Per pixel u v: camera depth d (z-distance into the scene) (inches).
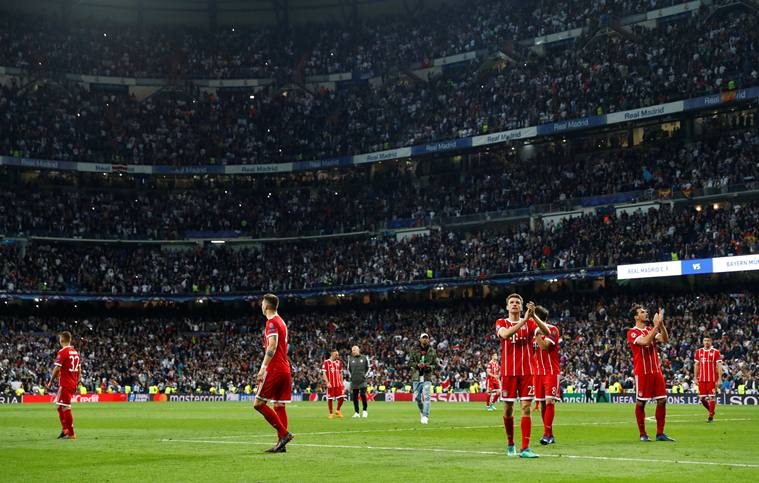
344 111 3447.3
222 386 2682.1
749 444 728.3
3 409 1782.7
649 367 766.5
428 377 1106.7
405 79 3518.7
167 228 3238.2
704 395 1145.4
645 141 2869.1
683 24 2935.5
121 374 2751.0
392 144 3203.7
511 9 3398.1
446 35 3479.3
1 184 3206.2
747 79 2541.8
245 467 548.1
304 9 3814.0
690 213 2503.7
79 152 3233.3
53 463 587.5
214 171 3329.2
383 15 3762.3
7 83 3358.8
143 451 681.6
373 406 1878.7
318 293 2992.1
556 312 2623.0
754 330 2194.9
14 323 2918.3
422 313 2849.4
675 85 2694.4
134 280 3095.5
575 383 2208.4
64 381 845.2
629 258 2491.4
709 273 2354.8
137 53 3582.7
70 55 3467.0
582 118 2817.4
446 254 2881.4
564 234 2696.9
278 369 653.9
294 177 3437.5
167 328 3026.6
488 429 970.1
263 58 3646.7
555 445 720.3
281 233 3235.7
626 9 3093.0
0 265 2965.1
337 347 2778.1
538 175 2962.6
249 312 3184.1
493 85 3198.8
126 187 3398.1
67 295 2967.5
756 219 2373.3
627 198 2677.2
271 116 3486.7
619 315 2465.6
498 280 2704.2
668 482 454.6
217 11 3794.3
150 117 3422.7
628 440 781.9
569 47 3186.5
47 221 3110.2
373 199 3265.3
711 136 2755.9
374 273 2965.1
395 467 541.0
